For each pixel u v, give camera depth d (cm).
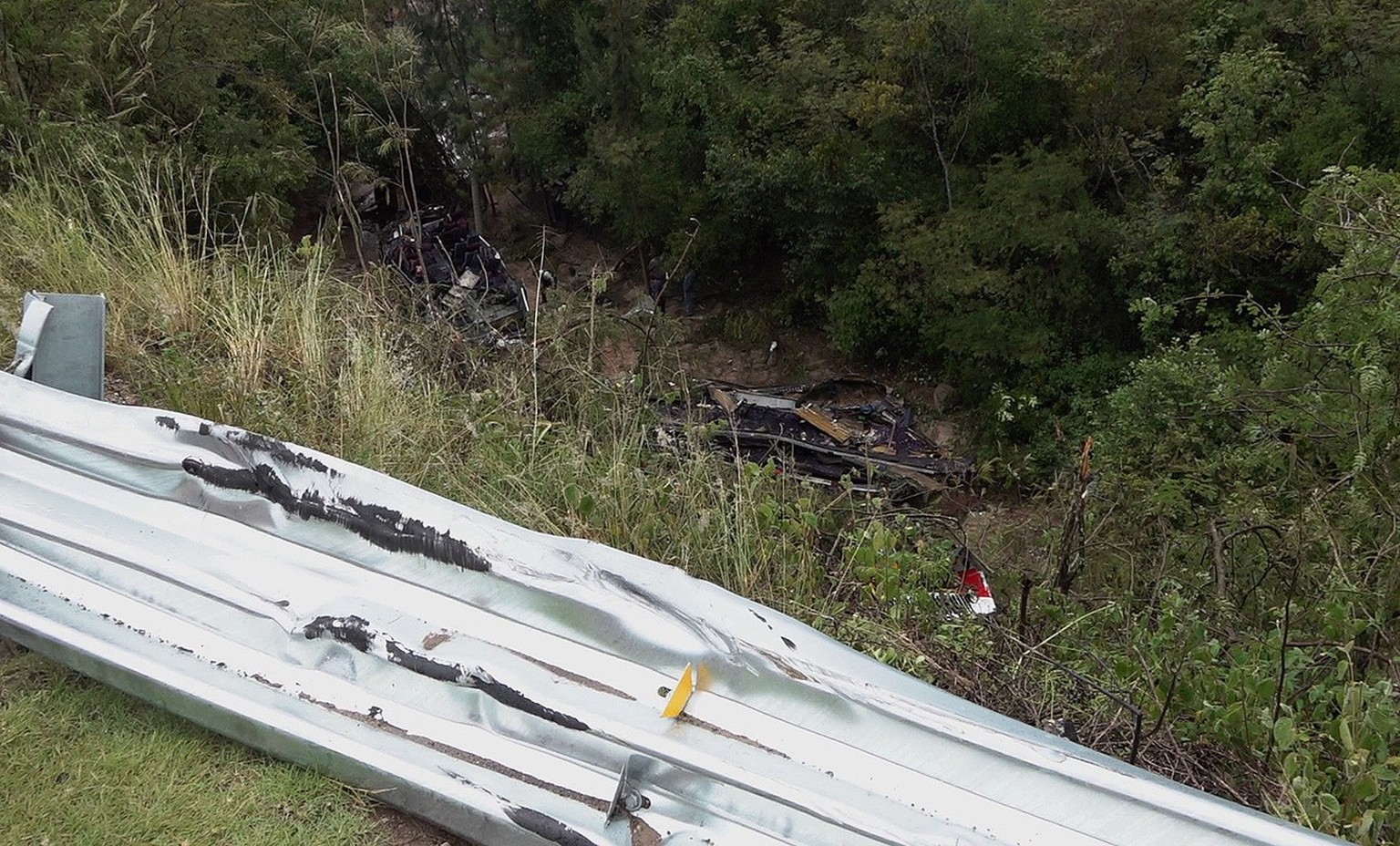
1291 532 422
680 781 175
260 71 1224
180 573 214
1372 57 1392
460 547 212
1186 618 315
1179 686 252
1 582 214
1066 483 607
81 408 252
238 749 192
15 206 448
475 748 181
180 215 481
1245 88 1373
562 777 176
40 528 224
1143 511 593
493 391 386
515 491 317
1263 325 1198
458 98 2098
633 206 1983
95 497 236
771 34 2005
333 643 200
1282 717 246
